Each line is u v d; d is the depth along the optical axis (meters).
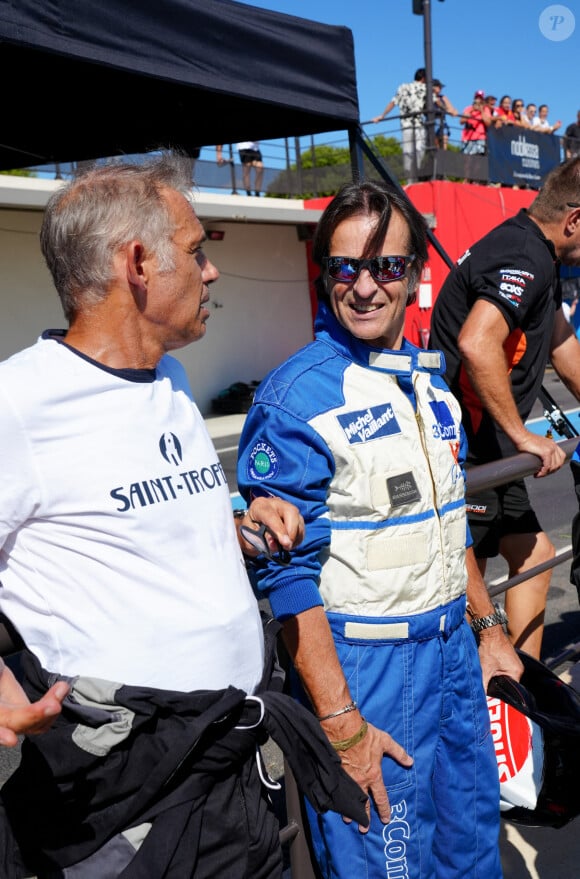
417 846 1.62
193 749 1.14
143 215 1.19
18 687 1.04
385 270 1.56
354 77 3.77
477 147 18.03
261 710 1.22
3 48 3.32
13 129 4.64
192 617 1.18
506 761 1.92
